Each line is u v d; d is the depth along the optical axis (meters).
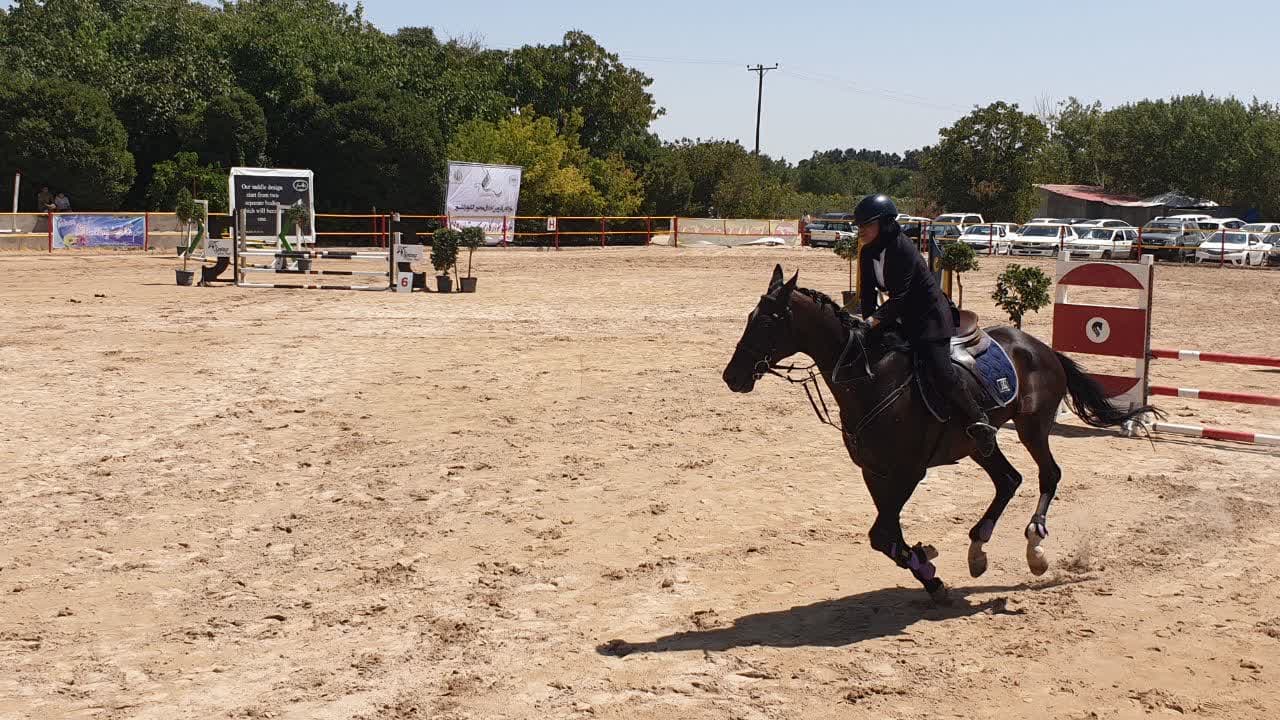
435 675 5.43
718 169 62.69
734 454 10.22
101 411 12.02
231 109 45.25
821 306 6.30
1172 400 13.47
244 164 46.50
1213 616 6.09
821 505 8.54
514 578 6.96
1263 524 7.93
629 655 5.64
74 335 17.89
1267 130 64.25
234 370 14.70
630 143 61.44
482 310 22.41
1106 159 68.81
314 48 50.97
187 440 10.73
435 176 48.75
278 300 23.59
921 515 8.25
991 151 63.94
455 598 6.61
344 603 6.54
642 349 17.08
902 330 6.37
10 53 48.62
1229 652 5.56
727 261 37.78
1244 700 4.99
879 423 6.19
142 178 46.91
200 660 5.70
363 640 5.95
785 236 48.53
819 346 6.29
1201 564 7.05
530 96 59.56
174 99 46.16
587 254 41.06
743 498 8.73
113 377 14.09
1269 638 5.74
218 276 28.02
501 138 49.78
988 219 64.44
